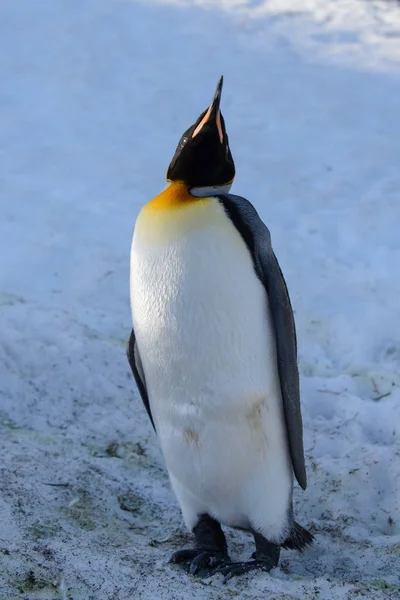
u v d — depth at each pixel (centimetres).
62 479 1122
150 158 2564
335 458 1223
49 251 1988
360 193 2362
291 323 899
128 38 3322
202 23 3481
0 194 2280
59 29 3366
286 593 852
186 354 876
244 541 1049
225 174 912
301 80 3075
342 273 1930
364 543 1030
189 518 984
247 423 898
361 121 2809
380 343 1650
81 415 1337
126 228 2139
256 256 882
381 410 1353
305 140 2678
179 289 862
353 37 3406
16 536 940
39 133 2681
